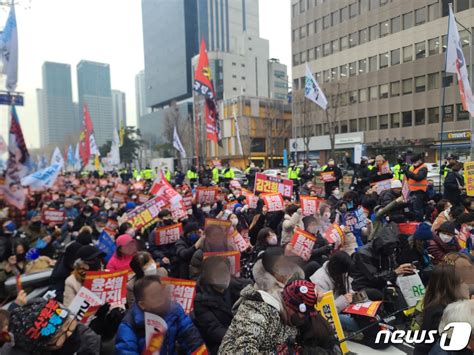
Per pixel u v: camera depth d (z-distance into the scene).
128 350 2.79
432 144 39.38
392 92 44.38
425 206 9.45
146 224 8.30
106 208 12.04
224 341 2.42
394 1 43.44
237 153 67.25
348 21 48.53
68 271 4.46
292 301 2.52
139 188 17.25
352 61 48.50
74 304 3.80
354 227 6.91
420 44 41.41
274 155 67.25
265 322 2.36
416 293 4.45
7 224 7.53
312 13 53.09
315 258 5.82
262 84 93.25
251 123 67.00
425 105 41.19
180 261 5.99
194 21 95.88
